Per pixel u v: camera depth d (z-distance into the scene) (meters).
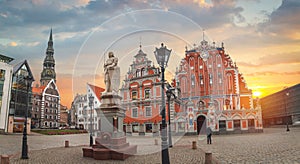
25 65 41.38
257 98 36.56
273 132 35.28
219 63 39.28
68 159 10.34
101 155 10.02
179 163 9.71
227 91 38.31
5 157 8.28
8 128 36.72
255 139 22.56
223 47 39.59
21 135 33.22
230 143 19.14
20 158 10.93
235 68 39.03
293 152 12.41
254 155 11.74
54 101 79.38
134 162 9.35
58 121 79.38
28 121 39.25
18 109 38.78
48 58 94.69
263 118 75.81
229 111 36.06
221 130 35.41
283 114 63.59
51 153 12.63
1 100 36.03
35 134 36.91
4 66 37.03
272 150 13.47
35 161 10.12
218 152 13.27
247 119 35.75
